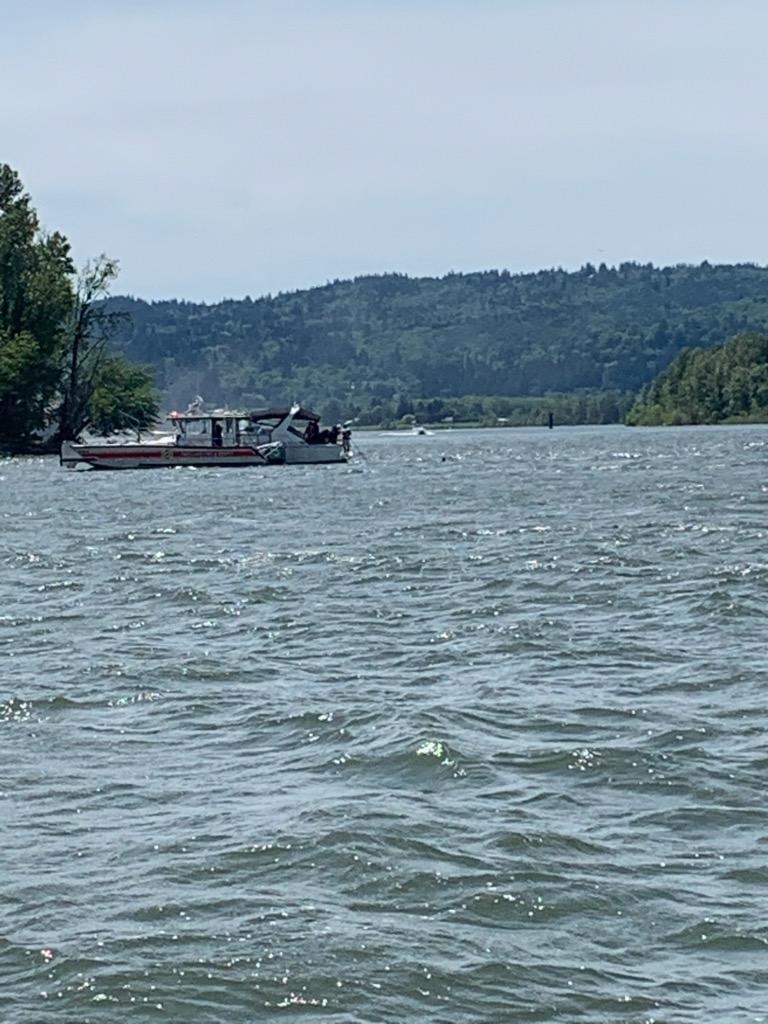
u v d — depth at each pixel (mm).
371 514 64625
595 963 15383
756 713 24328
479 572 42031
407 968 15234
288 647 31250
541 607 35656
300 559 46188
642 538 50312
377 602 37031
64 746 23328
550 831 18766
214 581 41531
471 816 19422
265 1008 14594
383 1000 14695
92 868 17906
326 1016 14422
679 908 16562
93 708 25828
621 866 17703
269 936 15930
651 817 19438
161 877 17547
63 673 28719
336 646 31234
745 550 45906
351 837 18484
